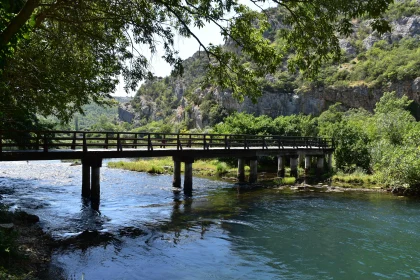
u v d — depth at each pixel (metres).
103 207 14.81
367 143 28.95
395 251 10.09
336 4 5.96
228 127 39.84
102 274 7.91
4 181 21.86
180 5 7.80
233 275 8.24
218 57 8.53
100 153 15.16
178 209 15.01
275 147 25.69
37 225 11.11
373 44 80.31
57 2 8.05
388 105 45.56
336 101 65.38
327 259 9.42
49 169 30.00
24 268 7.33
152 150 16.95
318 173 27.77
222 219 13.41
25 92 10.59
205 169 31.28
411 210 15.34
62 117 13.16
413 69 60.78
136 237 10.82
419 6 89.50
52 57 10.58
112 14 8.74
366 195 19.03
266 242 10.74
